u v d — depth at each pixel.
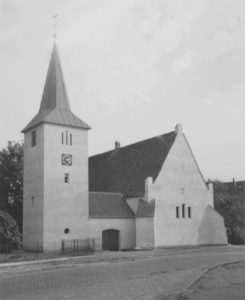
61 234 43.16
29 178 45.69
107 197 49.16
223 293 17.64
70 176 44.84
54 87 47.34
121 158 58.28
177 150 51.38
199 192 52.72
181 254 38.19
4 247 40.59
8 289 20.45
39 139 44.50
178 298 16.98
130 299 17.50
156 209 47.38
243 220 61.16
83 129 46.69
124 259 33.81
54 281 22.62
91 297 18.06
